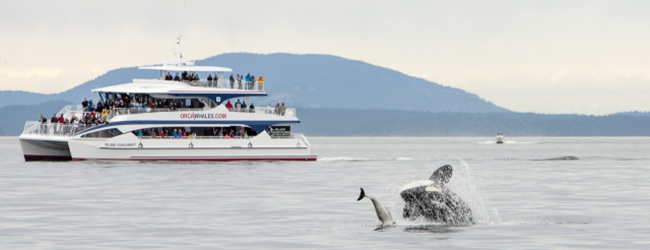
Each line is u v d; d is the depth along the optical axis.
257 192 136.12
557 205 115.38
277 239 83.00
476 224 90.94
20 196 128.75
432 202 88.12
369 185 153.38
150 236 85.44
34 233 87.44
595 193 135.62
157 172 183.25
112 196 128.88
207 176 172.75
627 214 103.56
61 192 135.75
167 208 111.19
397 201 119.31
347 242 80.62
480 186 152.38
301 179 167.12
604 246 78.56
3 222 96.19
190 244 80.31
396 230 86.88
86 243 80.88
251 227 91.69
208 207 112.31
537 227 90.56
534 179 173.38
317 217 100.25
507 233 85.69
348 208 110.19
